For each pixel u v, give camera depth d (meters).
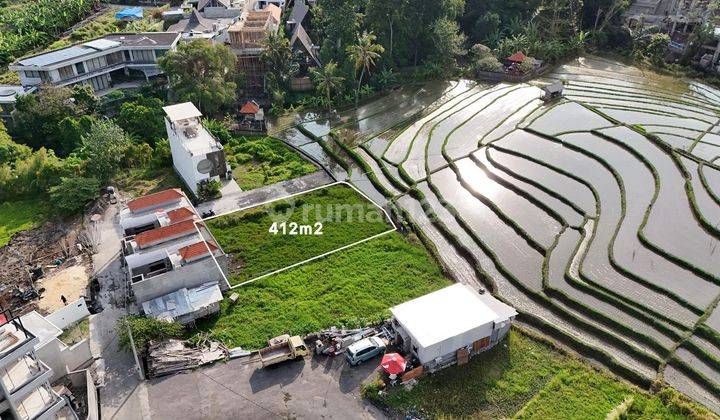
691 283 49.06
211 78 80.75
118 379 41.22
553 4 108.06
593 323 45.88
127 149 71.44
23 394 32.38
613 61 106.62
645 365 42.19
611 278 50.16
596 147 72.12
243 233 58.34
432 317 42.34
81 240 57.62
